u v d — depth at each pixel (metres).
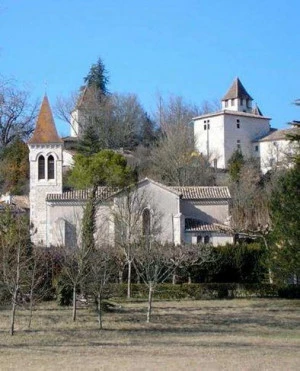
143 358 24.52
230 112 123.06
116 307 44.69
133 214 67.00
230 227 73.75
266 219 74.88
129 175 87.50
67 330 34.66
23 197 90.00
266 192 85.06
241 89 139.12
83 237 43.91
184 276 57.78
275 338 32.84
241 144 123.31
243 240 74.19
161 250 52.84
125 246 53.69
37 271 39.66
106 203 70.56
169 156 101.69
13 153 94.31
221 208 78.00
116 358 24.55
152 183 73.94
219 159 120.50
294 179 47.19
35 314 40.03
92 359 24.25
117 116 125.06
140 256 50.88
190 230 74.12
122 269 54.00
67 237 74.44
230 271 59.31
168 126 116.38
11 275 34.44
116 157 88.19
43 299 45.41
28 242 42.44
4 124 65.19
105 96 131.88
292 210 46.91
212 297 53.41
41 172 77.88
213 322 39.59
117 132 122.69
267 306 48.25
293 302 50.84
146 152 113.44
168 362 23.30
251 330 36.53
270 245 50.28
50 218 75.81
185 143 107.81
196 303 49.78
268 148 115.88
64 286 43.62
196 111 133.38
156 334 34.03
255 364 22.88
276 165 94.69
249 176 91.69
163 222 73.69
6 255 34.41
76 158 90.81
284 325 38.91
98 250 46.38
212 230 74.12
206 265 58.56
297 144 51.66
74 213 66.69
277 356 25.30
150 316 40.31
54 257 47.50
